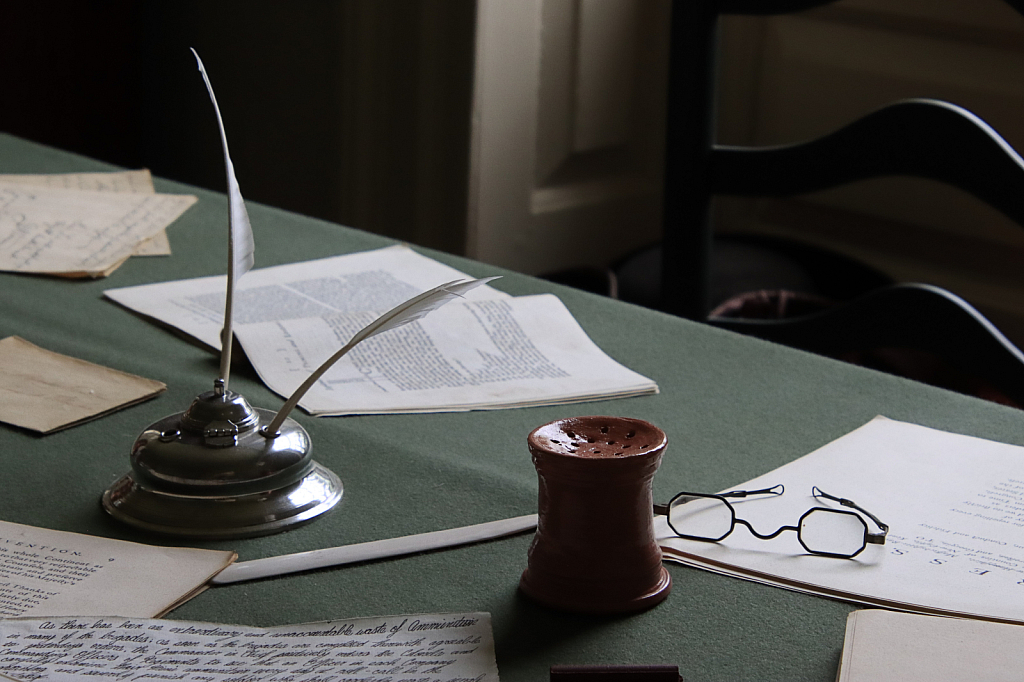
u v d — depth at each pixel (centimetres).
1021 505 126
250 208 194
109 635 110
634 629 113
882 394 146
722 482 129
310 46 326
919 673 107
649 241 382
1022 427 139
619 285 304
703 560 119
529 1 314
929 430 138
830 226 353
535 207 340
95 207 184
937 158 170
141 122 365
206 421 124
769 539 121
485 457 133
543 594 115
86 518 123
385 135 324
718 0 185
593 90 344
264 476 123
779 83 350
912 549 121
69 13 328
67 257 169
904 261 336
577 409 142
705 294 195
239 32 345
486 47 306
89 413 136
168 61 363
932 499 127
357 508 125
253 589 116
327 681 107
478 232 324
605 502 113
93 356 146
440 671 108
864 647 109
